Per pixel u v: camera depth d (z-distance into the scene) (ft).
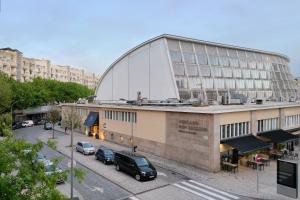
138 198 64.08
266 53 255.70
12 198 24.13
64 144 135.44
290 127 126.62
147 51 177.88
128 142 125.70
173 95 161.48
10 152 28.58
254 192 67.62
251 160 92.58
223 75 202.80
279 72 262.88
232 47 222.48
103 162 96.43
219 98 166.61
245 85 218.18
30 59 329.72
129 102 139.85
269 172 85.05
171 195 65.82
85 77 533.96
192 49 192.24
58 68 415.64
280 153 105.60
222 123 88.79
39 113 282.36
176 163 94.07
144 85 177.88
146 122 112.47
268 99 198.90
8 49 278.46
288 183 60.85
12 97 204.44
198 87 179.22
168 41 178.70
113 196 65.36
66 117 179.73
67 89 292.81
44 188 26.63
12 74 273.54
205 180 76.54
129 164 80.59
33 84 250.16
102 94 212.23
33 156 28.99
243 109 96.32
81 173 31.73
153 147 108.06
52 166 31.30
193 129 89.92
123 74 192.85
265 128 110.42
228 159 90.68
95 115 156.15
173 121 97.76
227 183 74.18
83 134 172.35
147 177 75.66
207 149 85.20
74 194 66.23
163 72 168.25
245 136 96.99
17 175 26.27
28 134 172.96
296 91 281.54
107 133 144.36
